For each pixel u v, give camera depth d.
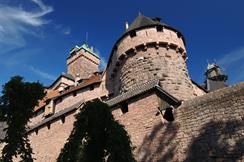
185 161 15.38
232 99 14.96
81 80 43.00
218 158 14.16
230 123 14.51
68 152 13.04
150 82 21.61
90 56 61.34
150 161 16.92
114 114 20.72
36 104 15.03
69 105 36.44
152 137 17.56
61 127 26.55
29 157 13.56
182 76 25.84
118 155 12.49
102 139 13.09
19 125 13.80
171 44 26.73
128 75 26.41
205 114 15.74
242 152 13.45
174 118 17.08
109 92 32.12
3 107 14.14
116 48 29.59
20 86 14.73
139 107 19.33
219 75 54.59
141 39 26.67
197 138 15.47
